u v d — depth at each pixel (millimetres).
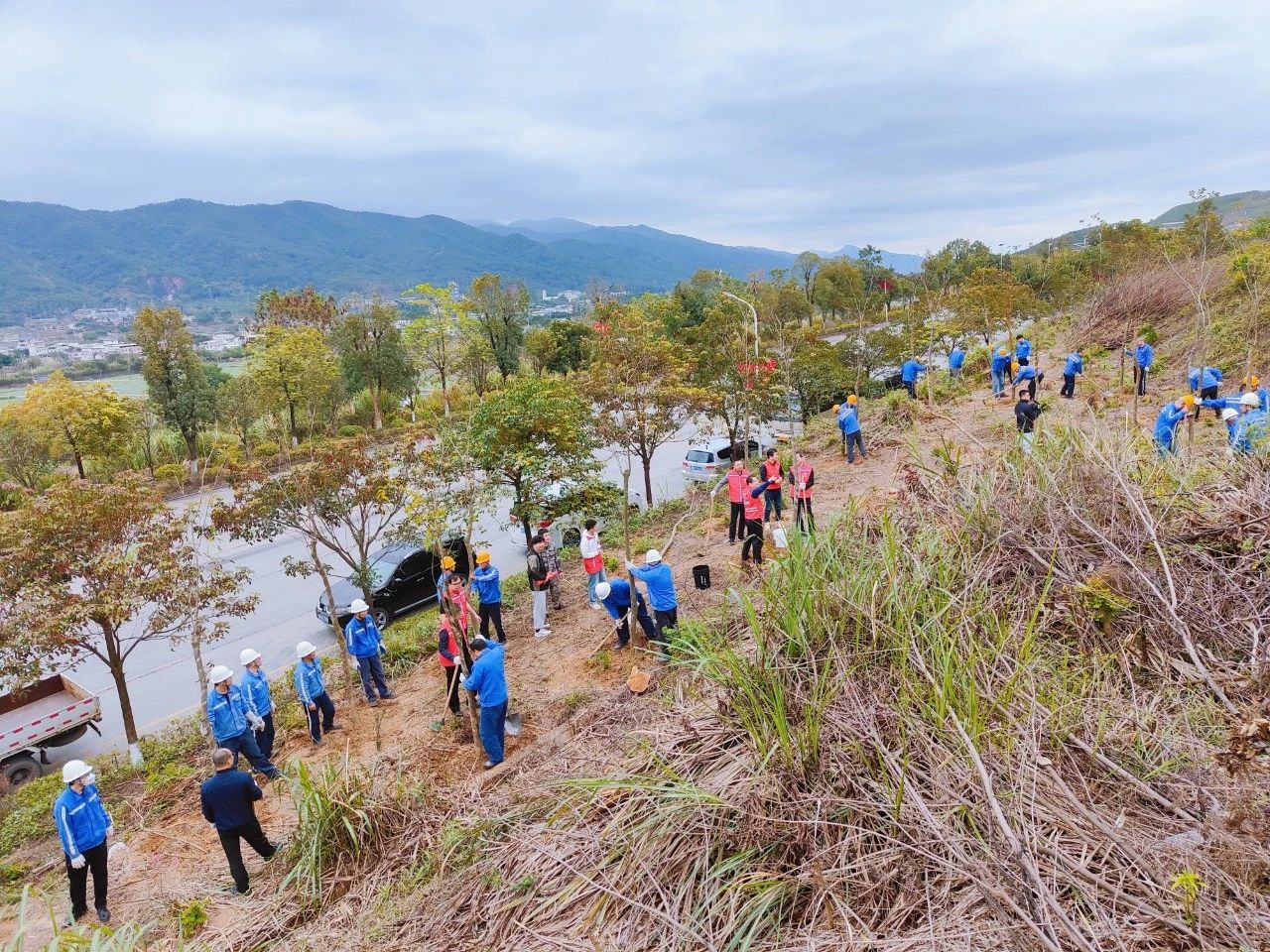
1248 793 3398
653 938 3854
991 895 3096
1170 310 23484
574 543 16031
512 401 14414
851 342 28141
